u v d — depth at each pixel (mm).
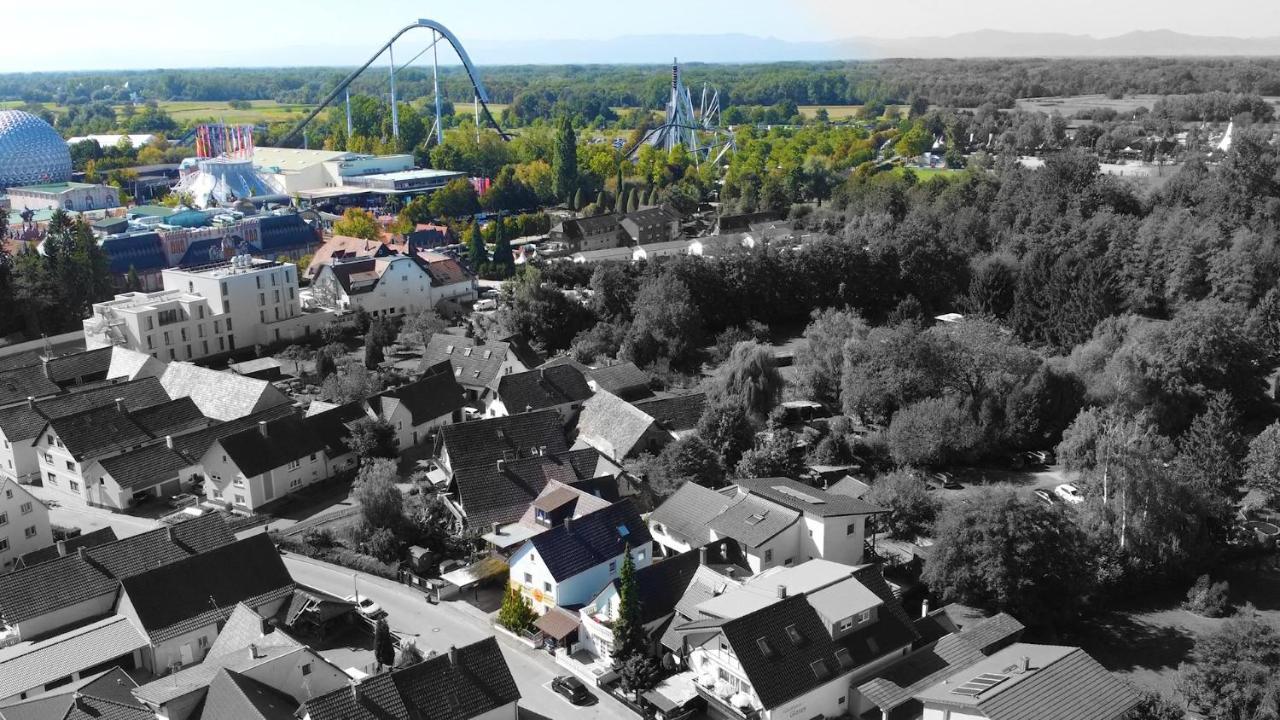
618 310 176625
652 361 160875
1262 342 147250
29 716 69312
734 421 117938
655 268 182125
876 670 77062
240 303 170125
